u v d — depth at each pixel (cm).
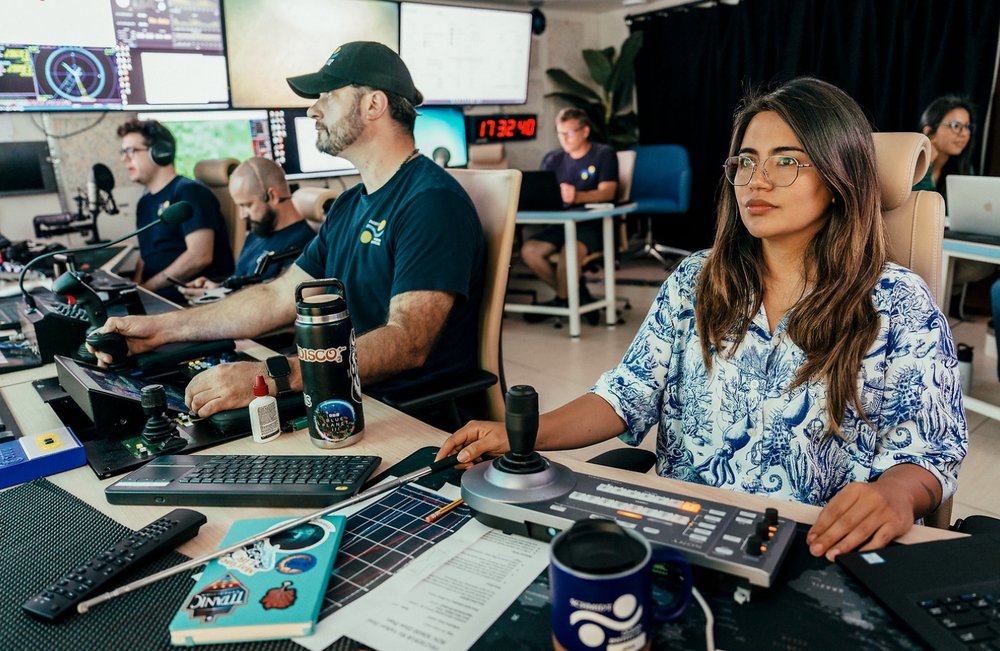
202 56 414
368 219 165
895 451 98
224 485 91
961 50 445
